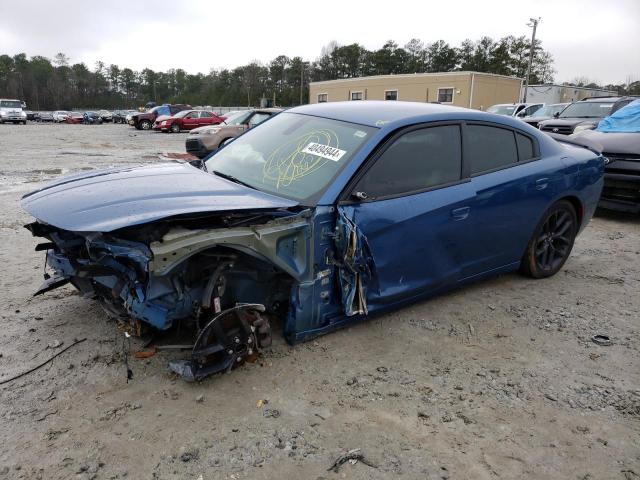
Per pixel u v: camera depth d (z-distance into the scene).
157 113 37.47
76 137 26.27
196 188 3.14
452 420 2.75
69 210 2.79
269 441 2.51
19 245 5.36
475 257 4.05
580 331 3.85
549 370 3.29
